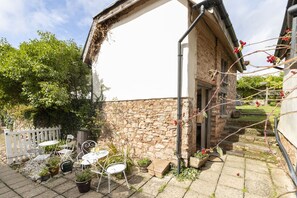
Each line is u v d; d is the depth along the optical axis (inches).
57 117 252.1
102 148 188.2
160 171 139.0
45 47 197.6
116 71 197.2
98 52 220.7
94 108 226.5
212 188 121.6
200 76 167.6
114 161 153.3
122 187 128.0
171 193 117.4
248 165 157.2
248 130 217.0
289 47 59.6
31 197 118.8
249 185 124.1
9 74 189.6
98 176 143.2
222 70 246.8
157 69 159.9
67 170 157.1
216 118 202.7
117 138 195.5
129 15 181.8
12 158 183.5
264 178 133.3
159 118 159.2
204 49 176.7
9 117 338.3
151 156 164.6
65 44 231.8
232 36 184.9
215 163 162.6
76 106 252.4
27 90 201.5
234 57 259.3
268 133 202.8
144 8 168.7
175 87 149.0
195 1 129.7
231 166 155.7
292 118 125.2
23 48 199.3
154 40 161.5
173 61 149.7
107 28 205.8
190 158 146.9
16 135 195.8
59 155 202.2
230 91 292.5
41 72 193.8
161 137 157.6
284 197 109.0
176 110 148.7
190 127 148.9
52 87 193.9
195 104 157.5
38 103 205.6
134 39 177.8
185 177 136.7
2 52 222.4
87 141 189.8
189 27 135.3
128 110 184.7
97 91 223.0
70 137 207.6
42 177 140.9
